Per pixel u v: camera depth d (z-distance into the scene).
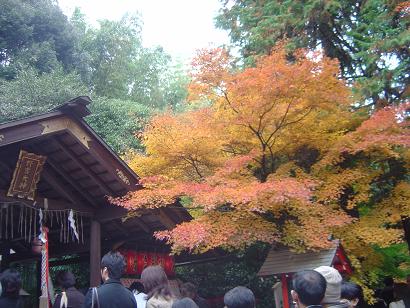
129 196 9.49
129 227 11.15
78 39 27.64
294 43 13.10
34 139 8.22
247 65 13.71
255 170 11.73
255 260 13.18
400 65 11.76
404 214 9.95
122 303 4.33
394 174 11.79
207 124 10.12
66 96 20.95
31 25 25.12
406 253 12.31
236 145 11.11
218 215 9.22
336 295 3.76
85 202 10.04
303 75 9.18
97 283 9.60
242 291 3.85
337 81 9.84
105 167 9.18
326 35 14.23
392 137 8.99
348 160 11.35
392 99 12.84
